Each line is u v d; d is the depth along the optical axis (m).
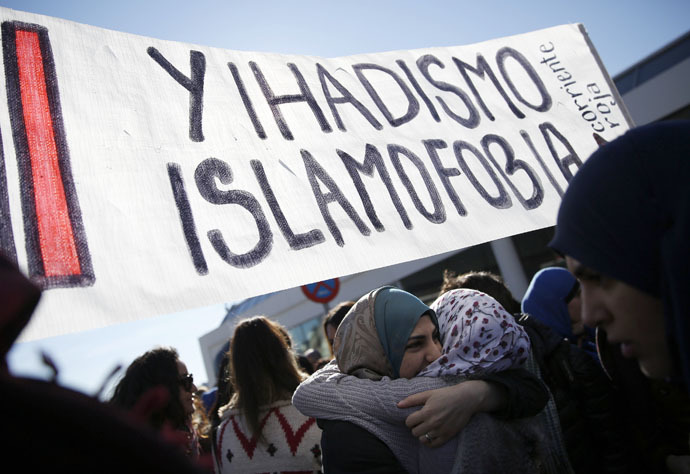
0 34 1.39
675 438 1.77
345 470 1.23
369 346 1.40
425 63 2.12
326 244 1.57
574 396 1.79
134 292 1.28
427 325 1.40
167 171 1.46
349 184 1.71
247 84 1.72
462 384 1.27
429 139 1.94
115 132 1.44
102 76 1.49
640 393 1.78
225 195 1.51
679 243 0.62
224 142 1.59
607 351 1.82
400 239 1.68
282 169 1.63
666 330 0.65
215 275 1.39
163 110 1.54
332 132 1.78
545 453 1.45
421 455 1.27
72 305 1.21
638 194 0.68
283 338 2.00
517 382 1.38
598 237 0.71
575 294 2.23
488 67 2.23
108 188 1.36
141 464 0.43
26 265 1.21
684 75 7.54
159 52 1.61
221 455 1.93
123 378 1.99
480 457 1.24
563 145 2.17
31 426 0.40
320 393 1.33
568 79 2.33
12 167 1.28
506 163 2.02
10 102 1.34
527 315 1.97
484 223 1.84
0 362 0.49
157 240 1.36
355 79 1.95
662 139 0.69
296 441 1.80
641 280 0.68
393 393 1.27
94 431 0.41
